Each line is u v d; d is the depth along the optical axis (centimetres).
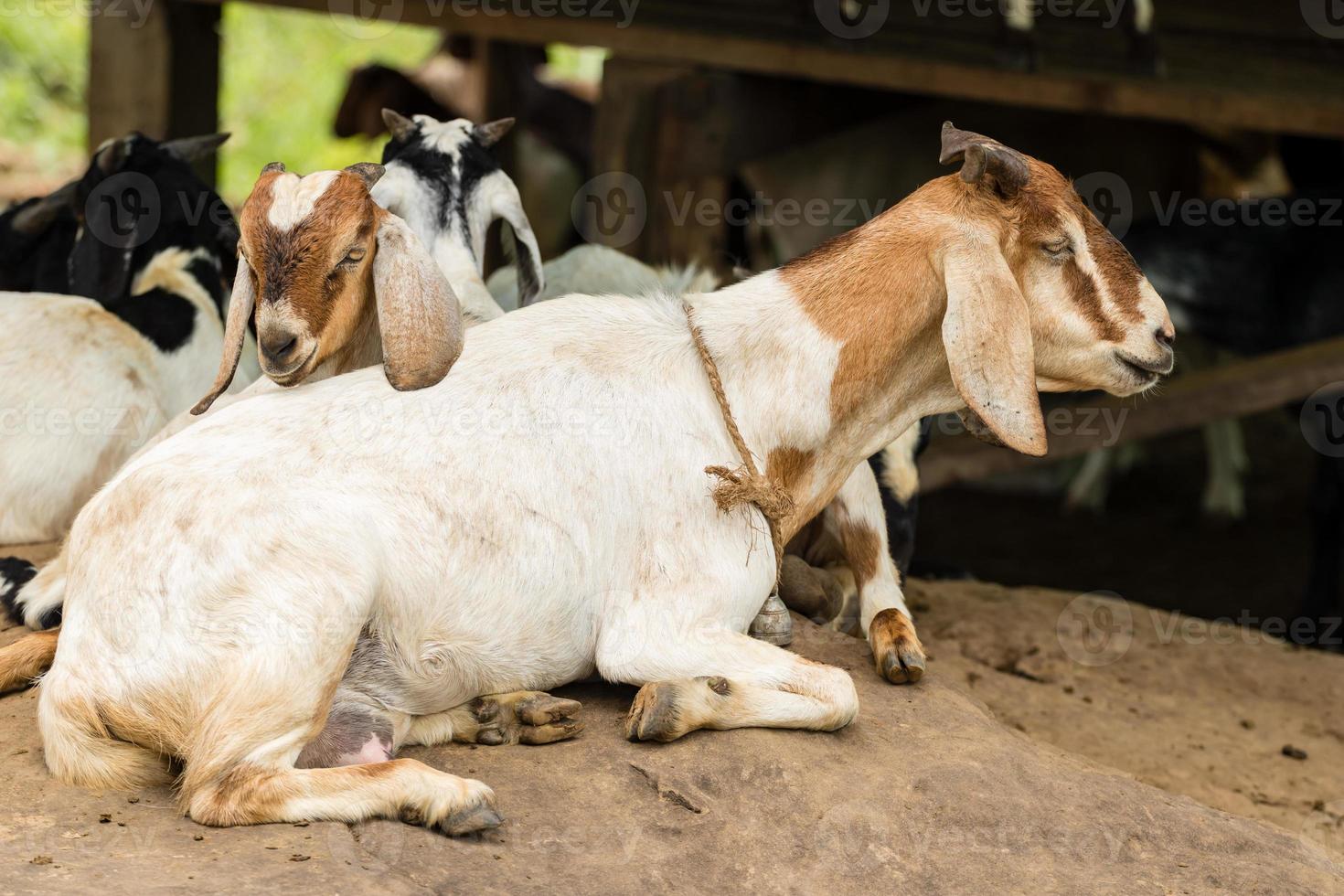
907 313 365
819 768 348
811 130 889
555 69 1969
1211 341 1028
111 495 321
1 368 503
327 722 324
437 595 329
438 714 350
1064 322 369
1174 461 1385
